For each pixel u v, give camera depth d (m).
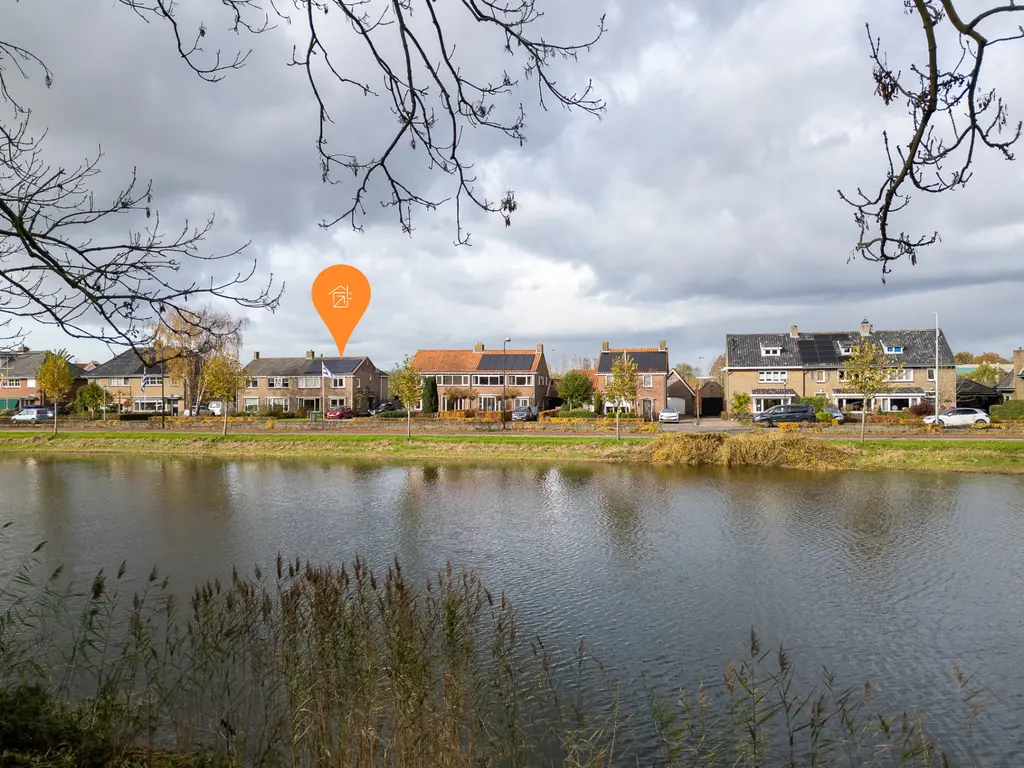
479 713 6.57
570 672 8.48
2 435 40.34
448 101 3.72
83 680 7.66
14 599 10.73
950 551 14.30
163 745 6.01
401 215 4.02
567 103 3.72
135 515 18.47
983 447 27.95
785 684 8.31
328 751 5.47
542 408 66.94
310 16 3.53
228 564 13.40
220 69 3.75
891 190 3.37
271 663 6.80
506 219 3.89
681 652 9.20
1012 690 8.18
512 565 13.32
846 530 16.27
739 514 18.20
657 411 57.06
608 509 19.00
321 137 3.91
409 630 6.05
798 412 43.75
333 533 16.17
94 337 4.44
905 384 52.72
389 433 38.44
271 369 66.69
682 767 6.32
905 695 8.09
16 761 4.54
